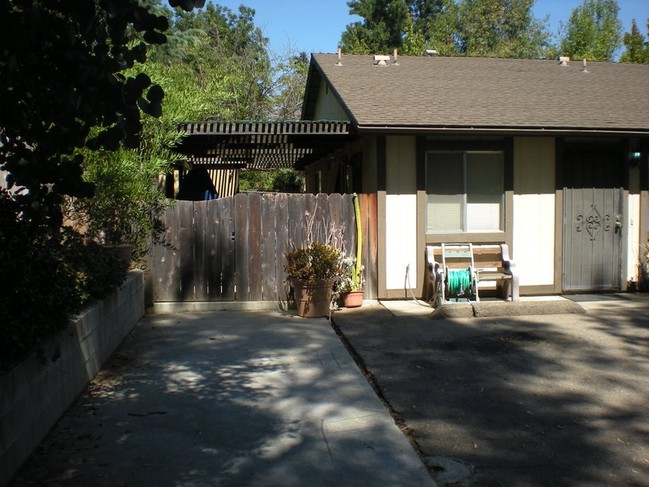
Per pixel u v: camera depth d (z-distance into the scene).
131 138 2.68
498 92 11.41
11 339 3.55
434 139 9.64
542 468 3.84
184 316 8.64
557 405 4.97
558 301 8.75
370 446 4.16
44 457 3.94
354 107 9.84
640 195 10.34
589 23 33.62
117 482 3.61
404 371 5.96
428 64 13.77
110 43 2.83
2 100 2.56
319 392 5.29
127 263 7.62
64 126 2.64
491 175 9.91
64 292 4.50
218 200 9.02
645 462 3.92
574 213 10.22
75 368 5.01
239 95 22.86
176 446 4.14
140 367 6.03
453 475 3.73
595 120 9.80
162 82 7.78
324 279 8.41
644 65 14.73
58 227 2.84
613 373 5.81
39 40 2.40
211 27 26.81
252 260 9.10
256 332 7.56
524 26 36.91
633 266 10.41
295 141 10.73
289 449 4.11
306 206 9.24
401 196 9.61
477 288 9.39
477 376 5.77
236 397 5.15
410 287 9.69
